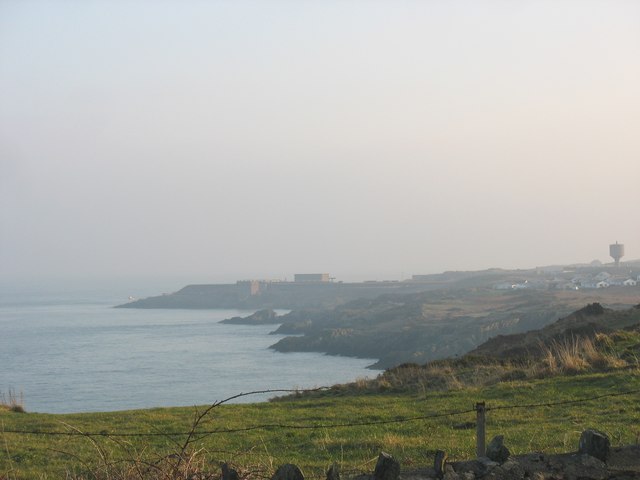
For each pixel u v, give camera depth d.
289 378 93.75
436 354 104.88
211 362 118.38
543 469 9.87
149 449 16.36
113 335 182.75
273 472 10.86
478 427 10.94
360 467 13.48
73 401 75.88
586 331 37.66
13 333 191.88
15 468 15.28
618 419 17.34
